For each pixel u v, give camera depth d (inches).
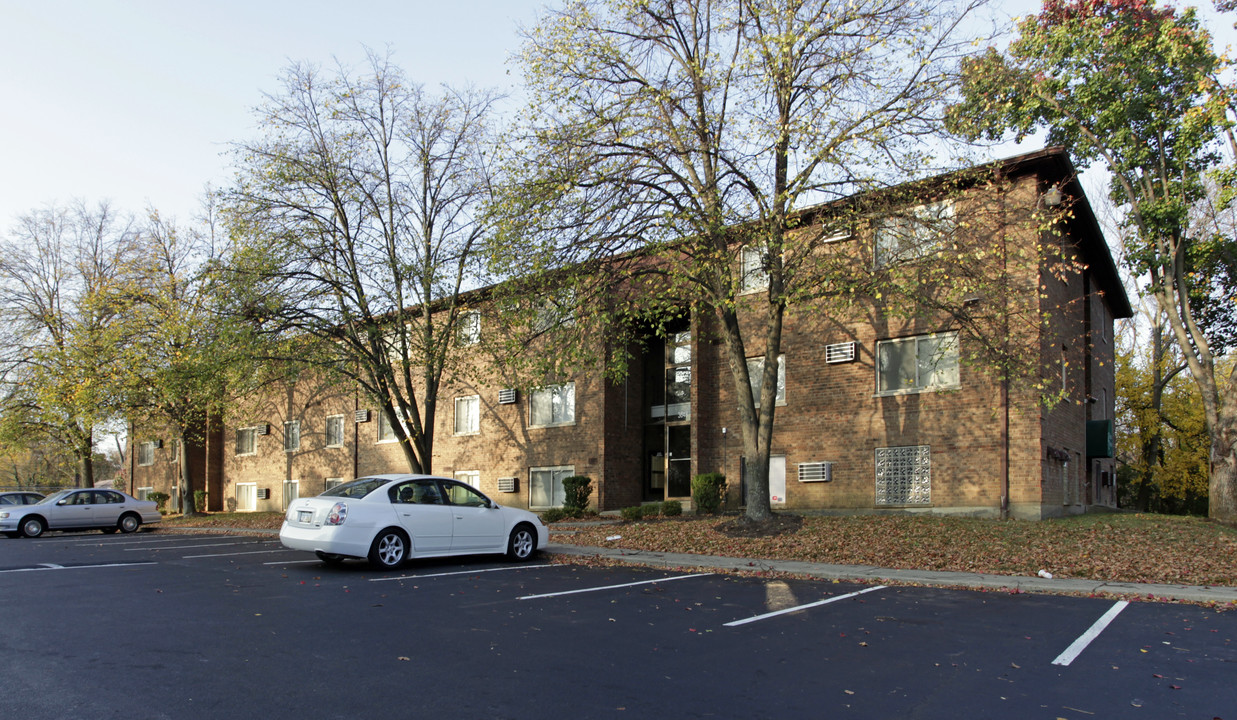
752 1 588.7
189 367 842.2
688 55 630.5
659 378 994.1
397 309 866.1
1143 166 747.4
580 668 254.2
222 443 1524.4
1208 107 649.6
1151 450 1376.7
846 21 567.5
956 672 252.8
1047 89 734.5
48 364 1315.2
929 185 614.2
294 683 231.9
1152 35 695.1
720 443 856.9
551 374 670.5
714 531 642.8
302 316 826.2
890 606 376.2
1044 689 234.5
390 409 879.1
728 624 330.0
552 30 604.7
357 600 380.8
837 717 207.8
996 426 683.4
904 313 597.6
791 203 580.4
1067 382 813.2
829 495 773.3
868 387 759.7
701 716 207.3
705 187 593.3
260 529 933.2
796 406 806.5
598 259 621.3
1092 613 358.3
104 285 1264.8
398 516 504.1
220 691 222.4
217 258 866.8
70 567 525.0
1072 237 845.8
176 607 357.7
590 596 401.4
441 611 352.5
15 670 242.2
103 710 203.3
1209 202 912.3
